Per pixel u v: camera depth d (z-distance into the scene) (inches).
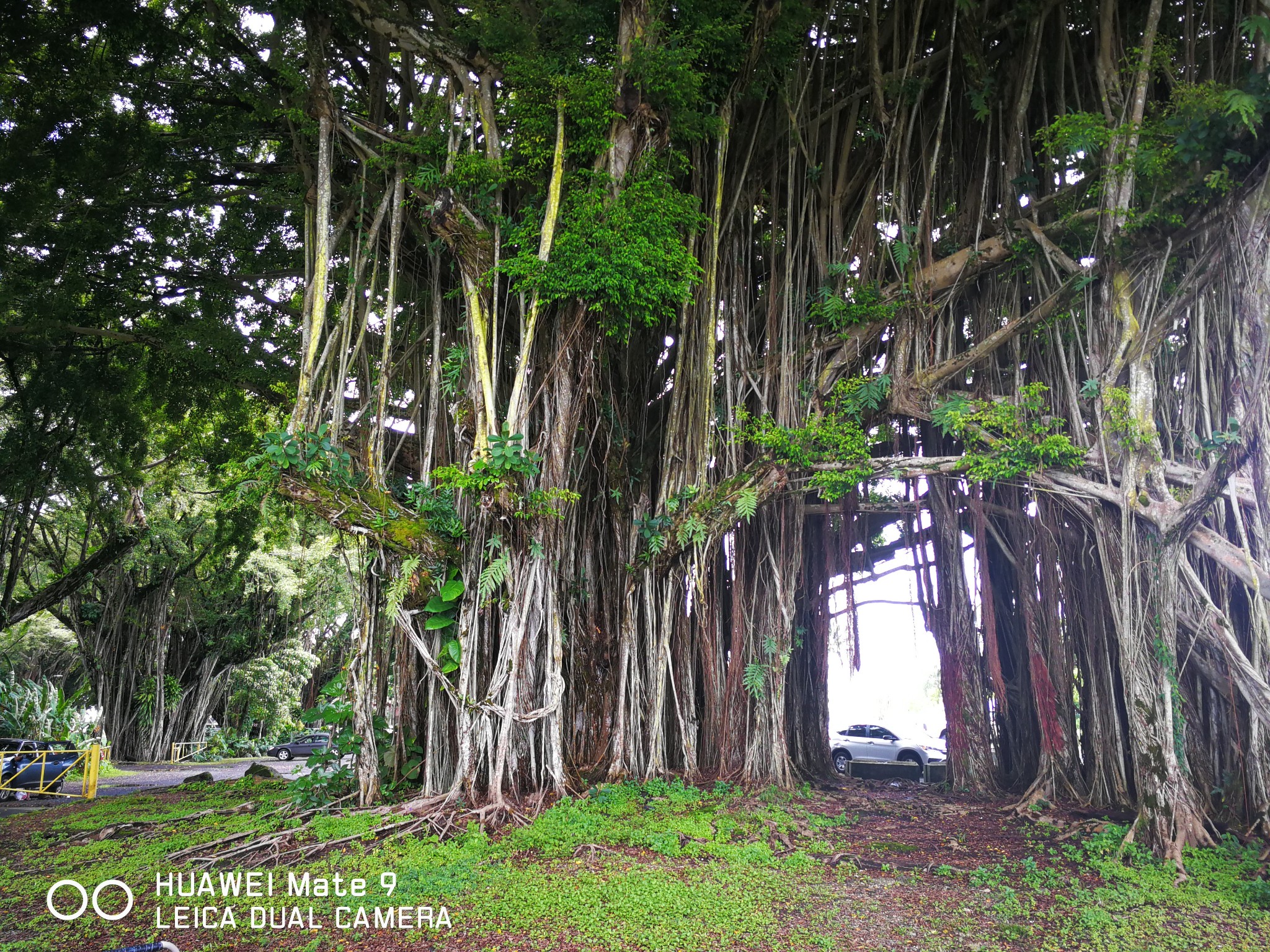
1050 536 386.0
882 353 424.5
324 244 331.6
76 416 541.3
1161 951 189.9
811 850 286.5
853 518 464.4
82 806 421.7
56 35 384.8
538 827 287.3
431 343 421.1
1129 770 354.9
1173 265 323.6
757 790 376.5
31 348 520.4
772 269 422.0
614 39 364.2
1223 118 277.1
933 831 328.8
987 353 372.2
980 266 392.5
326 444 313.4
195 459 672.4
